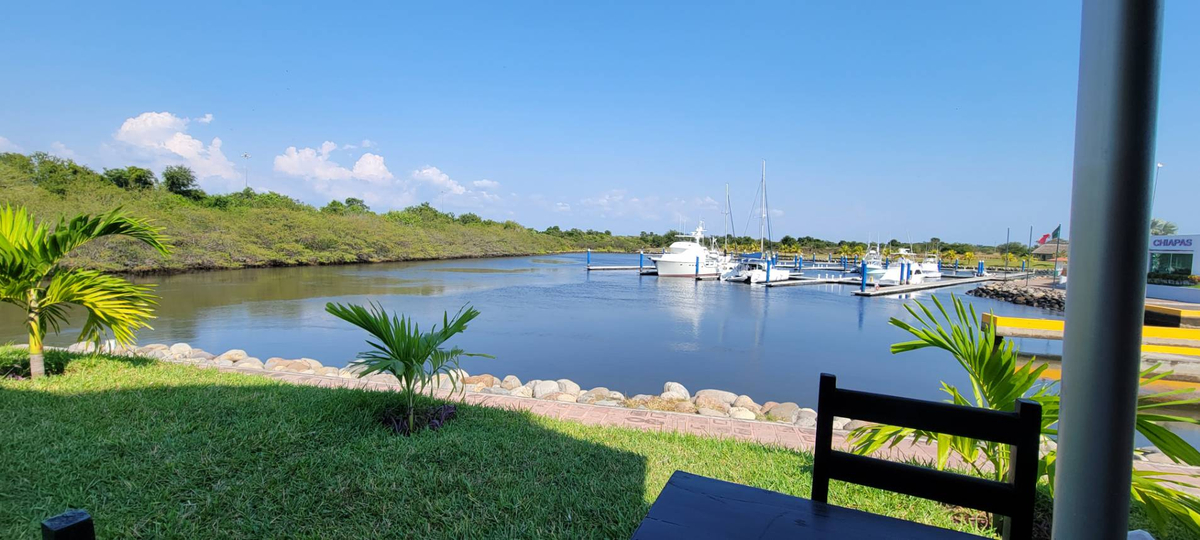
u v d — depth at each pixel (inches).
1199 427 225.5
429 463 120.8
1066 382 47.9
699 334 537.3
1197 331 361.1
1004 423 58.9
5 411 140.9
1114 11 43.7
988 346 102.3
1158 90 43.9
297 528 92.7
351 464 117.3
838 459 66.0
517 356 418.9
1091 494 46.0
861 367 412.8
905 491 63.0
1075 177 47.1
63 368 194.4
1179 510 85.7
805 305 816.3
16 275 170.1
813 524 57.4
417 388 219.5
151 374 191.9
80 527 33.8
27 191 902.4
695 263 1346.0
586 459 130.8
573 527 97.5
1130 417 45.1
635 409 202.8
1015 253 2549.2
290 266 1332.4
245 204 1578.5
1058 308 841.5
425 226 2076.8
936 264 1526.8
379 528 93.6
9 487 99.4
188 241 1082.7
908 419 62.8
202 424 136.8
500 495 106.9
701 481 66.9
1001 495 58.9
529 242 2637.8
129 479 105.6
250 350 400.5
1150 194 44.3
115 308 198.1
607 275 1379.2
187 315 554.6
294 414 146.1
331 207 1989.4
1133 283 44.3
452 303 714.8
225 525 92.4
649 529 55.7
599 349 450.9
